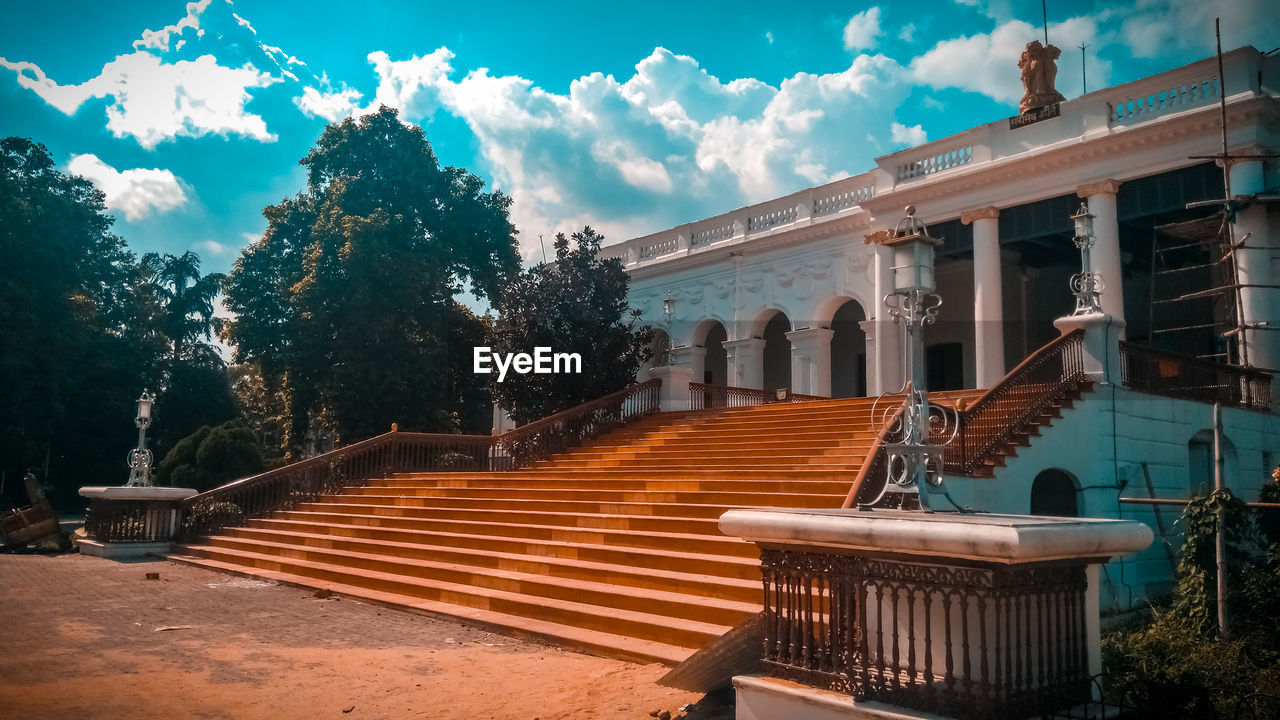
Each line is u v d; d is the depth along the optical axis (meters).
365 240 25.19
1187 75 18.36
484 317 30.53
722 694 5.96
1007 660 3.95
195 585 12.81
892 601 4.27
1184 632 8.82
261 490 18.45
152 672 6.98
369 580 11.98
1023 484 11.54
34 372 31.59
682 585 8.98
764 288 27.55
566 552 11.14
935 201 22.55
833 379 29.89
